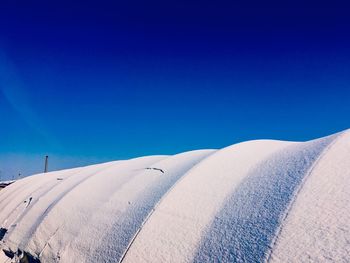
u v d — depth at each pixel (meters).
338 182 8.88
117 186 15.94
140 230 10.43
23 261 14.38
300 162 10.79
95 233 12.16
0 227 20.42
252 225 8.62
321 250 6.90
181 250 9.08
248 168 12.57
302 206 8.37
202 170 13.07
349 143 10.73
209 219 9.94
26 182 31.94
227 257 8.00
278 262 7.06
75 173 25.44
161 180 14.20
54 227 14.54
